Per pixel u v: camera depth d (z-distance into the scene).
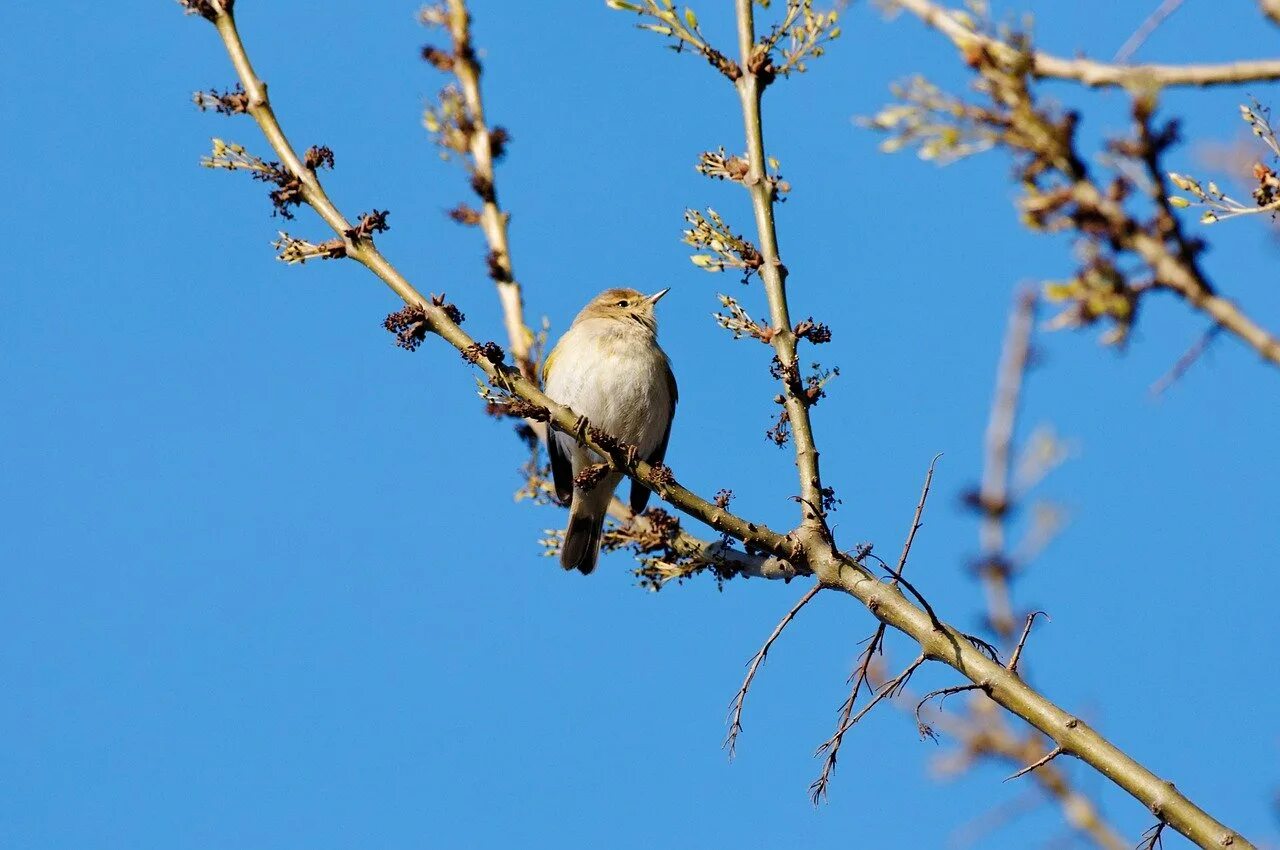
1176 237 5.48
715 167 11.63
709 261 11.32
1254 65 5.29
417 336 11.09
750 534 10.35
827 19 11.45
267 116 11.30
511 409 11.09
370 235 11.14
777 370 10.88
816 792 9.03
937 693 8.55
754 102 11.53
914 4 5.99
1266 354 5.34
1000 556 8.86
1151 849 7.88
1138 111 5.45
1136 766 8.04
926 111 5.96
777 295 11.10
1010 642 8.76
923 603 8.91
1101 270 5.57
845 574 9.75
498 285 13.11
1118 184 5.55
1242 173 6.68
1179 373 5.57
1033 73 5.76
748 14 11.61
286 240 11.16
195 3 11.52
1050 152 5.64
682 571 11.83
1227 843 7.68
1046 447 8.80
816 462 10.57
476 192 13.22
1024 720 8.42
